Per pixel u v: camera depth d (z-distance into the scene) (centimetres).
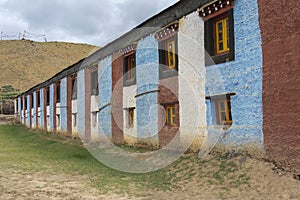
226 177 795
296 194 638
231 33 937
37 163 1195
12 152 1546
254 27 866
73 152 1498
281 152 779
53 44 8650
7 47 7775
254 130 856
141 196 725
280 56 790
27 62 7069
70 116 2252
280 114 786
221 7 970
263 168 780
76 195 732
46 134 2597
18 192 748
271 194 657
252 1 874
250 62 876
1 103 4425
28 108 3516
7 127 3406
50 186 823
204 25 1043
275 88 802
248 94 880
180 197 706
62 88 2431
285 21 778
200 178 834
